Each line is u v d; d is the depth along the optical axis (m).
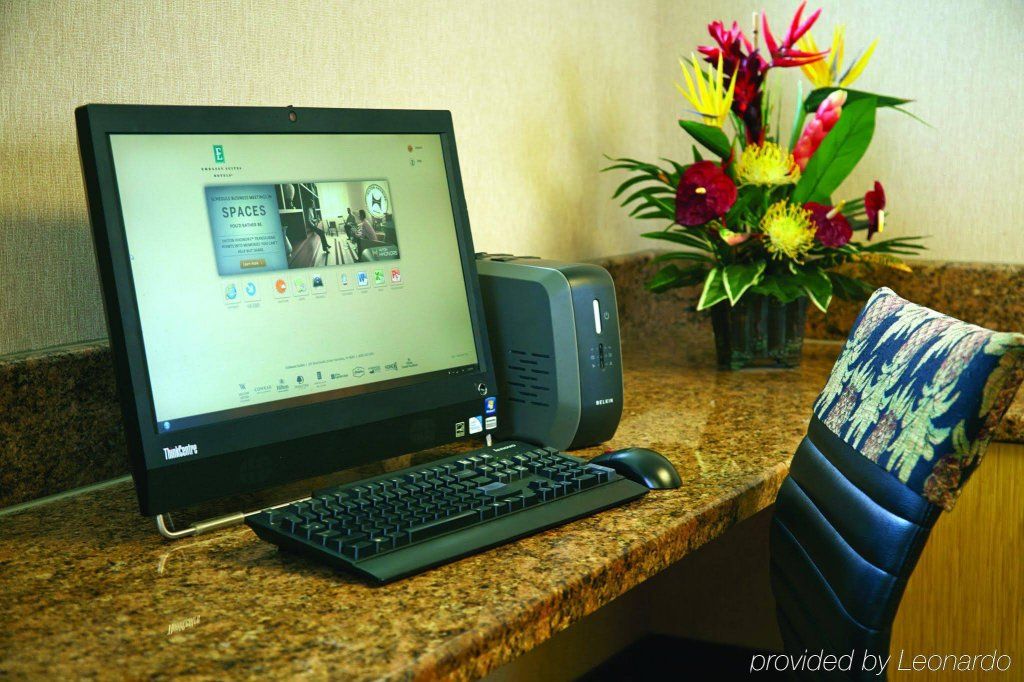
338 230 1.08
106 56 1.11
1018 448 1.45
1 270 1.04
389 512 0.91
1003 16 1.78
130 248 0.92
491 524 0.91
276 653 0.69
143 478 0.90
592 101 1.97
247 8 1.26
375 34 1.45
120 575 0.85
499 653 0.73
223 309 0.98
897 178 1.93
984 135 1.83
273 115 1.04
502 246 1.75
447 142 1.20
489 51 1.68
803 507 1.10
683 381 1.69
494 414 1.21
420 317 1.14
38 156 1.06
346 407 1.06
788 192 1.71
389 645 0.70
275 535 0.89
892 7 1.88
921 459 0.88
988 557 1.50
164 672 0.66
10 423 1.01
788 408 1.48
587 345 1.21
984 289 1.83
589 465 1.07
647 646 2.14
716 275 1.66
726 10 2.06
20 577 0.85
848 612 0.94
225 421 0.96
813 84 1.82
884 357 1.01
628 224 2.14
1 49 1.01
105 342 1.12
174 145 0.96
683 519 0.97
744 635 1.99
